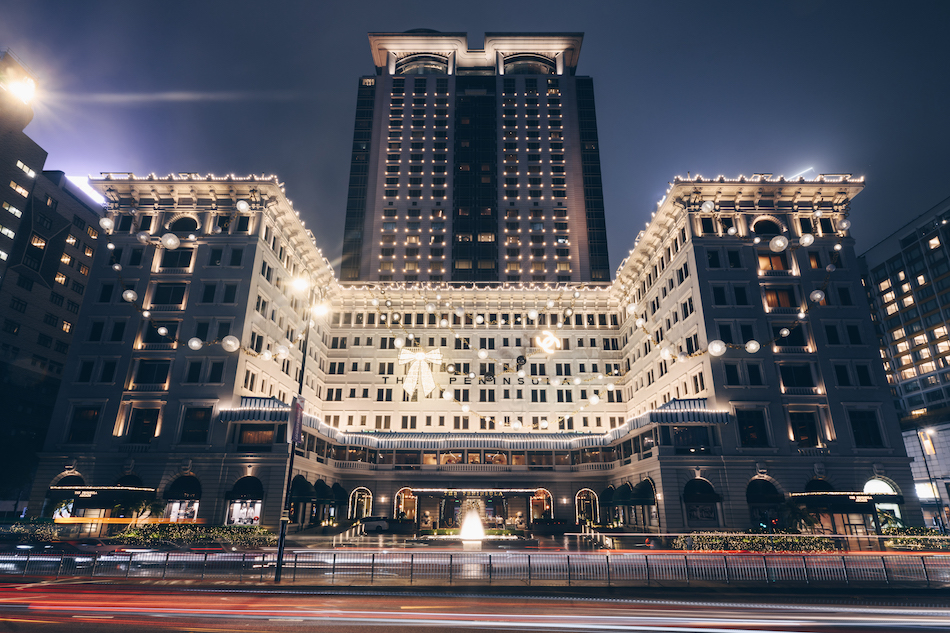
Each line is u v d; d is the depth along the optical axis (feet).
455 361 236.22
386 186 349.20
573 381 225.56
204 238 171.01
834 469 148.36
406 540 135.85
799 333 163.12
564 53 417.90
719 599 56.59
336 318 244.63
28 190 256.73
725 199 175.83
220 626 41.98
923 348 346.13
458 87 385.91
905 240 364.79
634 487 161.48
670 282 190.19
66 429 153.89
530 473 196.54
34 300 256.73
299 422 71.05
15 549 107.14
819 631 41.11
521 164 357.41
